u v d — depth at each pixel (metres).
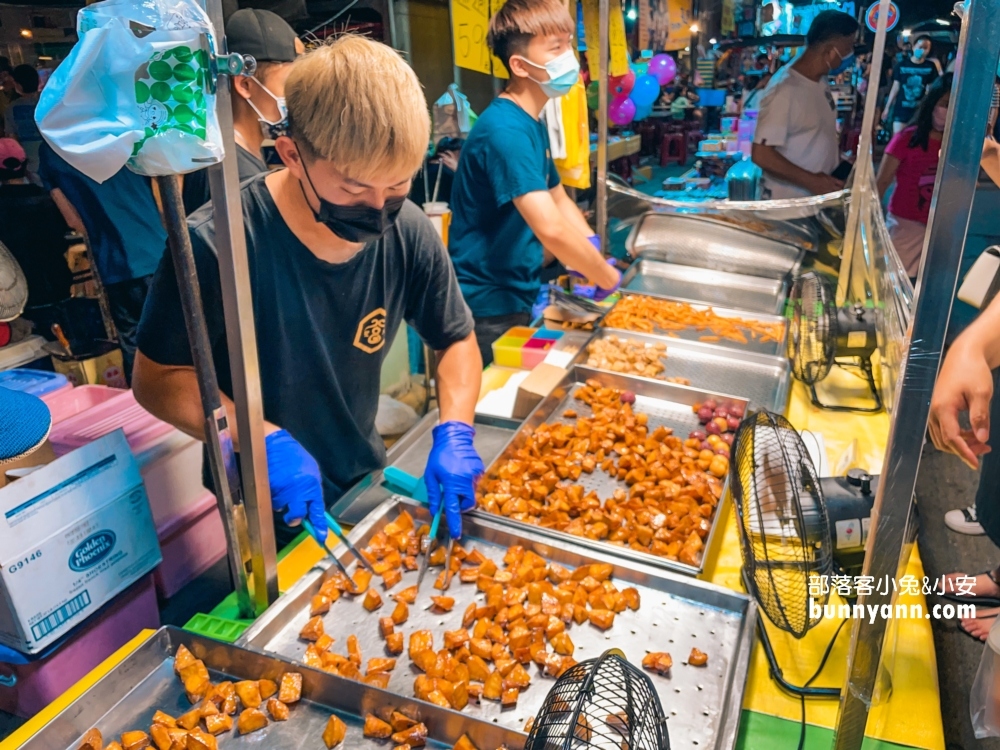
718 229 3.38
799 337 2.38
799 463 1.36
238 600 1.42
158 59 0.91
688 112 5.15
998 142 0.80
